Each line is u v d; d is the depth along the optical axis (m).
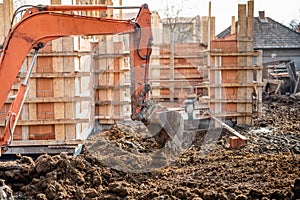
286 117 12.95
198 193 5.65
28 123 8.06
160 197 5.34
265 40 30.12
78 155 7.56
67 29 5.53
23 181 6.13
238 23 10.36
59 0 7.84
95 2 11.51
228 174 6.50
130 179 6.35
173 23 30.27
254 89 11.19
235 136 8.89
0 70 5.27
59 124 8.17
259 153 8.07
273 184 5.86
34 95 8.12
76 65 8.28
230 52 10.34
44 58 8.11
